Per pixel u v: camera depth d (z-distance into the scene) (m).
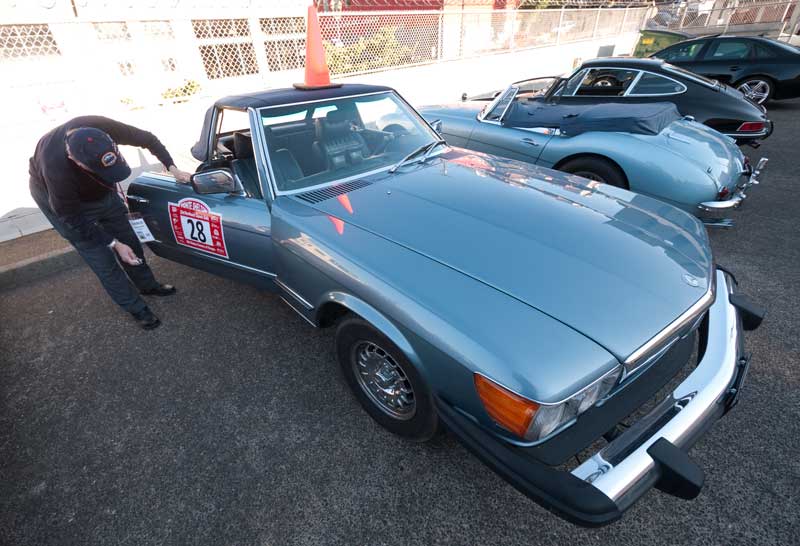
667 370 1.68
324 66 2.98
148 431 2.20
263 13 7.20
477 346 1.41
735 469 1.84
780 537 1.60
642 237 1.90
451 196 2.26
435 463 1.95
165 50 6.04
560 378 1.30
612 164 3.62
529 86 5.92
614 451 1.36
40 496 1.91
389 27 8.77
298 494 1.85
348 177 2.57
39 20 4.79
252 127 2.46
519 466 1.34
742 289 3.06
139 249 3.19
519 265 1.69
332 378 2.49
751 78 8.12
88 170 2.25
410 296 1.62
